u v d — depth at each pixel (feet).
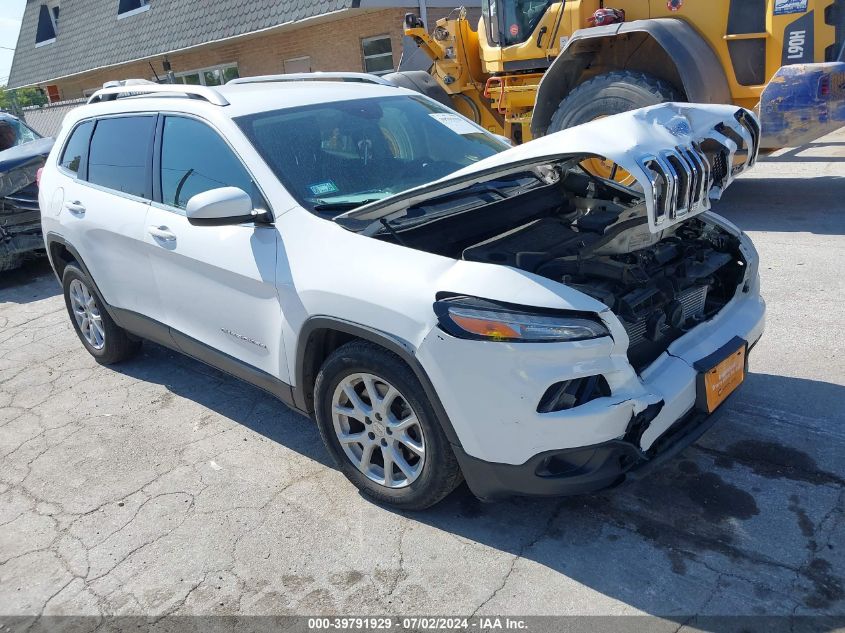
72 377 16.34
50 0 80.43
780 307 15.46
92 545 10.28
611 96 22.21
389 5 42.47
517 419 8.14
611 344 8.11
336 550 9.61
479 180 9.78
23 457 12.94
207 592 9.12
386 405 9.57
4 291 24.67
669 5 22.07
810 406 11.59
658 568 8.65
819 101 19.39
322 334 10.04
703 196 8.91
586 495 10.09
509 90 27.09
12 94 84.99
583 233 10.86
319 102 12.45
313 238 10.00
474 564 9.07
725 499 9.70
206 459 12.21
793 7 20.01
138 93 14.74
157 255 12.57
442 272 8.72
